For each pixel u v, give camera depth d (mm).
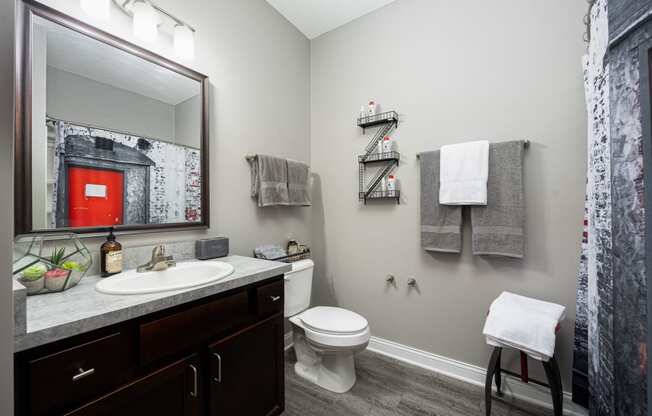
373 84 2150
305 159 2432
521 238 1523
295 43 2344
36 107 1027
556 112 1502
